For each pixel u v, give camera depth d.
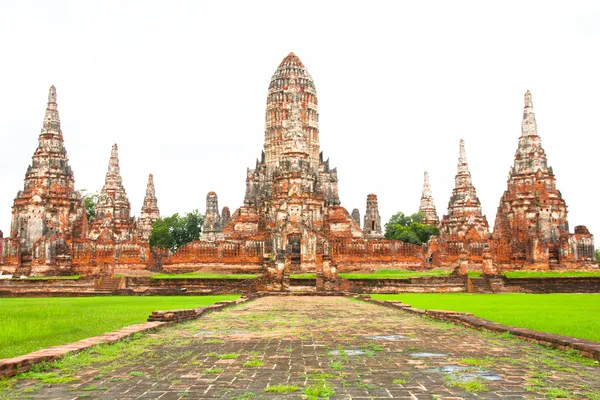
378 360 16.81
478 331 24.20
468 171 126.81
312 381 13.88
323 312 36.59
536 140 99.44
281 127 118.06
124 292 66.81
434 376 14.38
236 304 45.97
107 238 98.44
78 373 14.84
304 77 119.56
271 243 94.62
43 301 51.38
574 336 21.39
